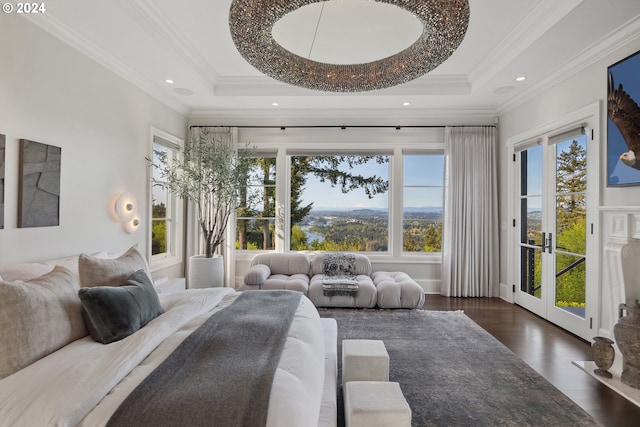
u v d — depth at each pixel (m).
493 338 3.20
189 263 4.29
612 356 2.33
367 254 5.09
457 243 4.79
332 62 3.74
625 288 2.41
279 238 5.09
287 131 5.07
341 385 2.34
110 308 1.70
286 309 2.17
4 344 1.35
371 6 2.71
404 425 1.38
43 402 1.13
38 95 2.46
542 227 3.88
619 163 2.72
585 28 2.64
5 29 2.21
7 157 2.23
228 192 4.40
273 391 1.21
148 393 1.19
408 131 4.99
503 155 4.73
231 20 2.00
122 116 3.45
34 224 2.41
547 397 2.20
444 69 3.89
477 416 1.98
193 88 4.01
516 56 3.13
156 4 2.65
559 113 3.53
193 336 1.68
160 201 4.45
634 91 2.57
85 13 2.45
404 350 2.92
